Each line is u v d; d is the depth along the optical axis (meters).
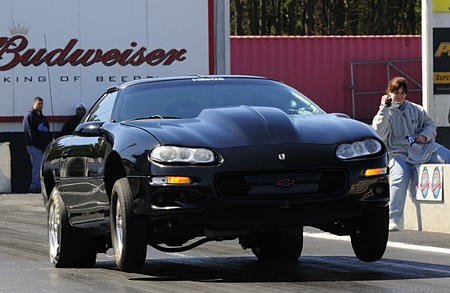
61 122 50.41
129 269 16.83
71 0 50.41
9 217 34.81
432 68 44.09
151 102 18.27
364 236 17.27
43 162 21.25
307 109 18.17
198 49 51.72
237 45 66.31
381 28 117.00
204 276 17.33
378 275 16.78
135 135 16.67
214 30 51.91
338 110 67.88
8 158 50.06
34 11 50.06
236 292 15.14
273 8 119.44
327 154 16.02
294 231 19.19
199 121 16.88
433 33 44.03
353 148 16.25
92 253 19.53
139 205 16.23
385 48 68.31
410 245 21.91
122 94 18.72
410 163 25.64
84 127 18.34
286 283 16.05
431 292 14.73
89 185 18.25
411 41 68.75
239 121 16.45
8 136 50.00
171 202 15.96
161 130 16.55
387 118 25.34
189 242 24.11
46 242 25.03
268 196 15.81
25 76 50.03
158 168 15.91
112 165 17.34
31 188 48.41
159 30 51.34
